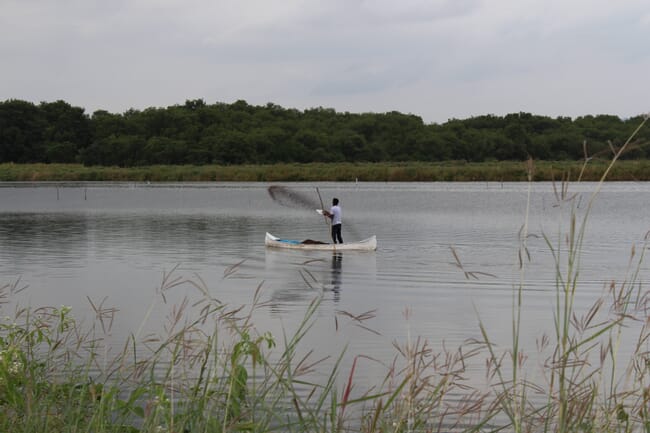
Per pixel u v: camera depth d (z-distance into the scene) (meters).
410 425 4.87
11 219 38.50
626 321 11.93
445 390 5.21
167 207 48.91
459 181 84.75
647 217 37.06
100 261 21.03
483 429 6.64
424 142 132.62
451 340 10.99
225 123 140.38
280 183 85.50
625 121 136.62
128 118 147.62
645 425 4.99
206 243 26.38
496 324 12.11
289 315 12.84
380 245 25.59
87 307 13.55
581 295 14.79
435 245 25.31
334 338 11.05
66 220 37.81
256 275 18.22
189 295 15.04
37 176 101.50
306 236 29.64
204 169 101.06
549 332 11.40
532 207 45.09
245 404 5.23
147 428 4.80
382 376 8.84
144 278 17.53
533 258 21.19
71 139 135.62
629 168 75.38
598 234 28.45
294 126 143.62
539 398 7.42
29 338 6.76
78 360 8.79
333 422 4.56
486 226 33.03
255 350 4.73
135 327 11.52
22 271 18.83
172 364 5.37
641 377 5.39
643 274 17.64
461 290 15.73
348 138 133.62
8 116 135.62
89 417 5.44
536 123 138.50
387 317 12.75
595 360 9.37
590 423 4.86
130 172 98.62
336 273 18.61
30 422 5.06
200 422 4.89
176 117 137.00
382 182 85.88
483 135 133.50
